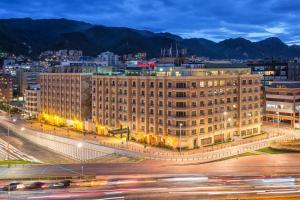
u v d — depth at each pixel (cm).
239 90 17800
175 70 16850
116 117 18812
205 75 16712
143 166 12275
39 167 12206
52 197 8688
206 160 13175
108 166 12331
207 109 16362
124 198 8644
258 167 11881
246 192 9094
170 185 9762
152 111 16788
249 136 18250
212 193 9038
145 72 17962
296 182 9988
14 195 8850
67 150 18750
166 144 16175
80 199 8538
